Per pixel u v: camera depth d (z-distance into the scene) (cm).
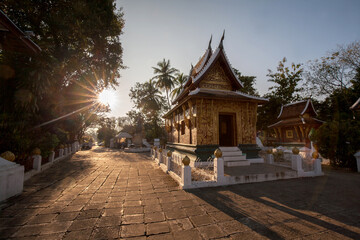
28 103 716
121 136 2981
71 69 1447
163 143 2367
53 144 979
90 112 2548
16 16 1177
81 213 337
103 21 1412
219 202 398
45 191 482
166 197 432
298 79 2342
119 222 300
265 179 603
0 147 621
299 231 274
